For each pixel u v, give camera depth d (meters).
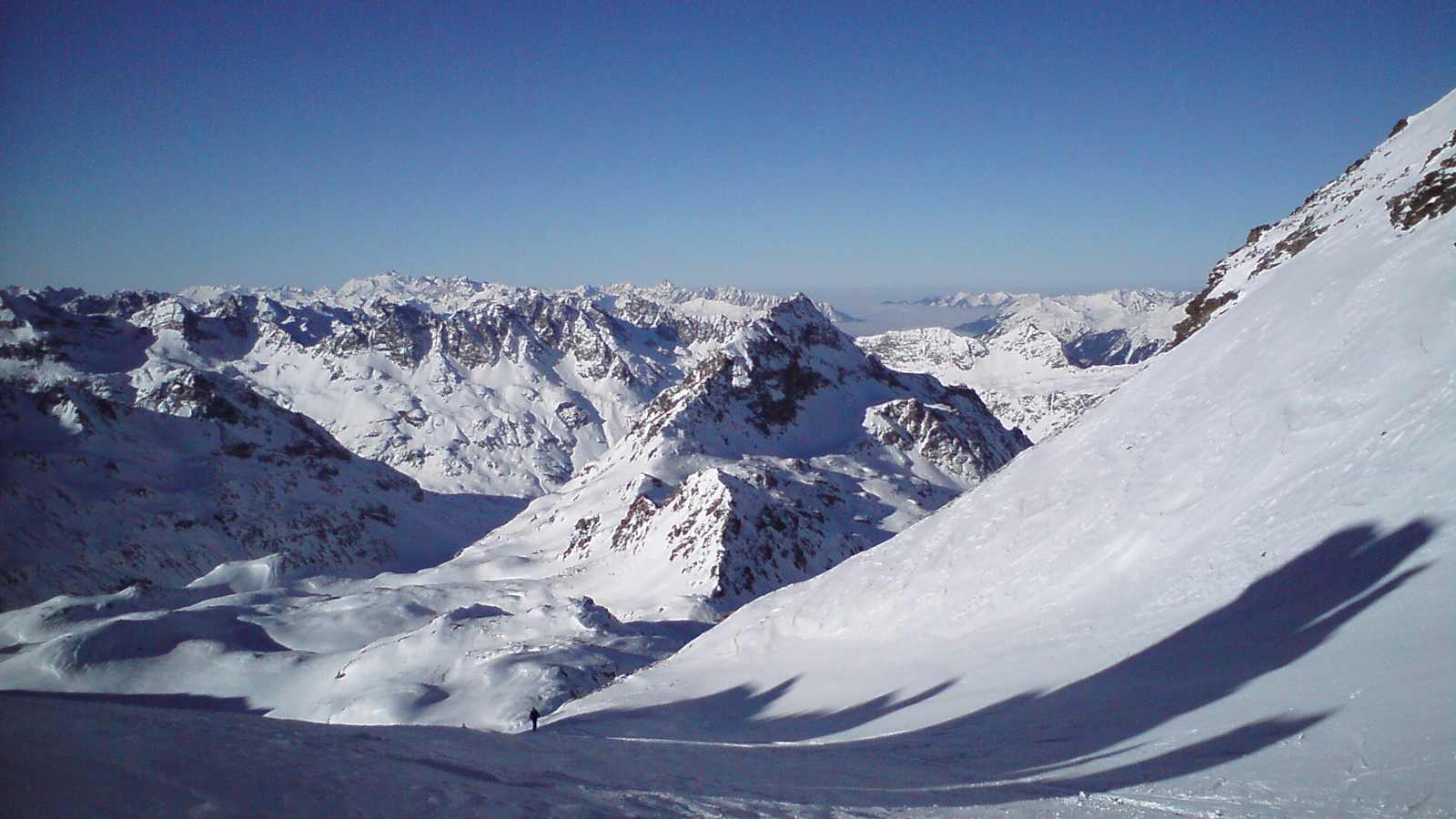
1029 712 21.38
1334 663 16.31
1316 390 29.52
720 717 34.94
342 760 11.88
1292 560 22.64
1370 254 34.69
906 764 17.94
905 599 38.53
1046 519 36.50
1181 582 25.69
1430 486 20.83
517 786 11.69
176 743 11.16
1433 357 25.48
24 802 7.25
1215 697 17.30
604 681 69.75
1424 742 11.79
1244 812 11.26
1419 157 45.62
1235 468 29.80
